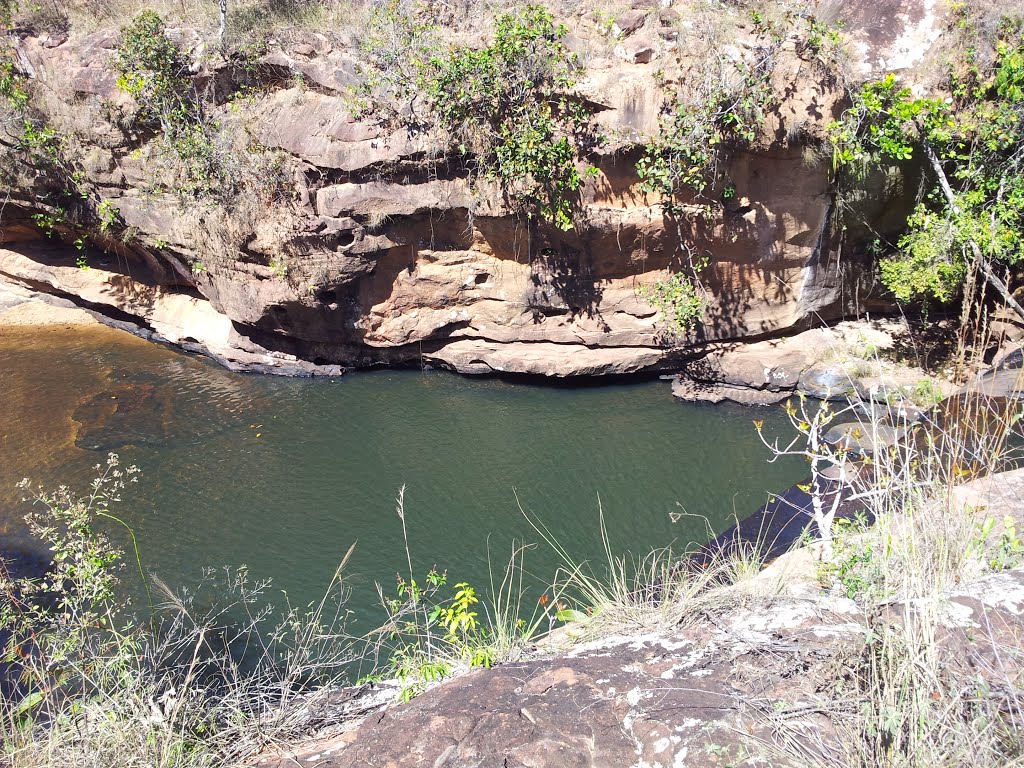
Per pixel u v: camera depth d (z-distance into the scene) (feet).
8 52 52.70
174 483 40.55
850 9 41.78
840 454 16.10
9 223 58.75
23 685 15.84
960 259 39.47
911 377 40.34
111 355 57.47
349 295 51.37
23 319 62.23
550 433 45.73
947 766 7.18
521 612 29.71
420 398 51.16
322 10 50.42
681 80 41.98
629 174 44.55
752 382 46.98
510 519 36.91
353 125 46.06
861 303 47.39
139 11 51.78
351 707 13.23
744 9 43.37
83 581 17.40
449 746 8.92
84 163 52.34
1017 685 7.93
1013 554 11.70
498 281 50.06
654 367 50.72
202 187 49.60
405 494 39.42
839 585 12.13
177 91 49.39
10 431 45.78
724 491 38.40
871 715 7.94
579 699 9.23
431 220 48.03
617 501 38.17
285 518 37.42
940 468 13.98
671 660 9.80
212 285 53.83
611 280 48.44
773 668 9.23
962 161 41.98
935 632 8.73
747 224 44.88
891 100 40.27
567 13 45.29
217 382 53.88
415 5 47.01
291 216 48.91
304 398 51.49
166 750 11.19
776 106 41.47
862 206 43.96
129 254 58.29
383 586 31.83
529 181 44.75
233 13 50.34
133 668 15.47
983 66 39.83
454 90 43.78
